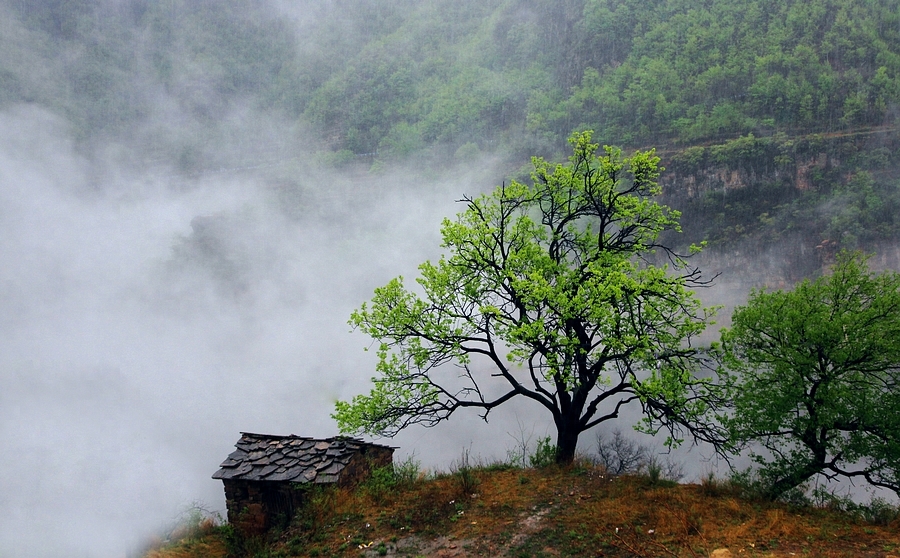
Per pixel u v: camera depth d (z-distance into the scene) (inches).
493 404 581.0
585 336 557.6
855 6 5428.2
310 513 513.0
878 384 506.0
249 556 494.6
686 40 6067.9
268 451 589.0
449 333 579.5
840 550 385.4
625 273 549.0
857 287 537.6
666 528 430.0
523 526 457.1
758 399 504.4
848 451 490.3
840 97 4798.2
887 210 3801.7
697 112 5211.6
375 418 562.9
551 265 571.5
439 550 439.8
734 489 502.3
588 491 505.7
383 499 530.6
